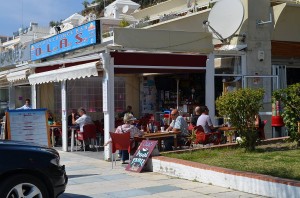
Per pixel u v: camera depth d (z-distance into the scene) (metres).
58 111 19.50
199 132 12.41
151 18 21.72
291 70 18.47
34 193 6.88
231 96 11.33
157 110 19.31
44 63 17.19
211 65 14.73
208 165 9.59
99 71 13.10
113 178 10.27
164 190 8.80
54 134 17.17
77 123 15.20
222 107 11.45
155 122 15.11
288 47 16.92
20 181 6.77
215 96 15.84
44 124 10.98
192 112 16.97
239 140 11.85
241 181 8.49
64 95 15.42
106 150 13.07
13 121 10.69
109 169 11.55
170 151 11.85
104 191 8.91
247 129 11.50
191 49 14.27
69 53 17.06
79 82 19.66
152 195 8.41
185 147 12.92
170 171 10.35
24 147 7.04
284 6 16.02
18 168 6.75
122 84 20.06
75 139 16.58
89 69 13.09
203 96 16.83
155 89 19.44
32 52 20.73
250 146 11.65
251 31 15.82
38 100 19.08
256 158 10.55
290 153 11.14
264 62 16.08
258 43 15.95
